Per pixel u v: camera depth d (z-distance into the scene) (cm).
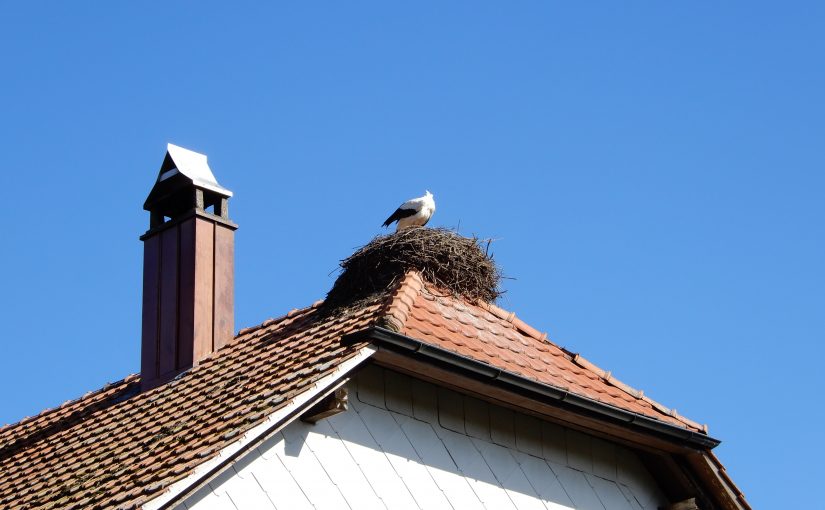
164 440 1415
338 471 1412
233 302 1767
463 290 1702
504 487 1551
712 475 1691
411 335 1455
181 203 1836
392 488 1448
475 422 1555
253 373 1526
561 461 1628
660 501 1725
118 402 1738
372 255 1667
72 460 1524
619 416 1602
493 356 1548
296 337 1591
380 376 1483
